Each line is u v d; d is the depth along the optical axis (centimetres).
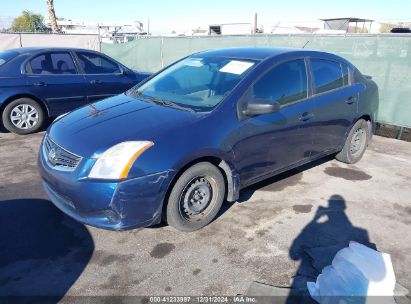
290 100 396
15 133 652
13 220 351
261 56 397
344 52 732
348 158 508
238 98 350
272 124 372
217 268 289
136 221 297
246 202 396
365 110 503
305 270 288
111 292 262
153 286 269
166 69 454
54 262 292
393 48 656
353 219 367
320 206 392
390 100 675
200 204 335
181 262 296
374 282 264
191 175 317
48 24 2709
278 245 320
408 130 663
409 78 642
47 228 339
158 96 393
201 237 330
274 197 410
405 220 368
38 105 656
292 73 404
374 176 481
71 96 689
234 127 340
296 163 426
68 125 345
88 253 304
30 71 645
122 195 285
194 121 325
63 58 686
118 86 750
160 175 295
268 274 283
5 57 645
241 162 355
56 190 312
